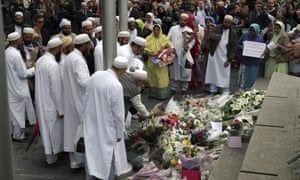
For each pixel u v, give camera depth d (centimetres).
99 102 548
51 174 680
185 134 702
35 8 1566
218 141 680
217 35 1125
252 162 443
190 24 1160
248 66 1088
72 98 678
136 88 683
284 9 1362
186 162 562
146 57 1095
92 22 990
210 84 1156
